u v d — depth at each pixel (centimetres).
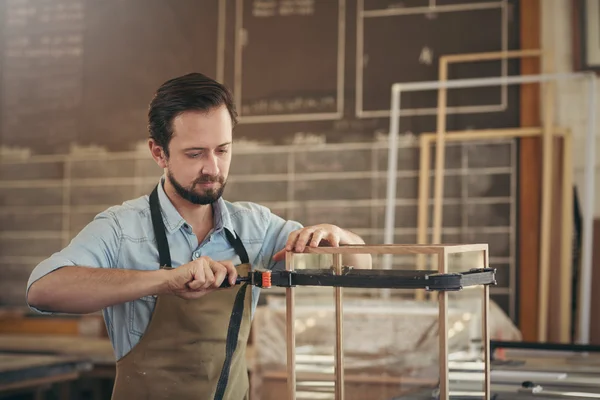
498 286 423
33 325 485
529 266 419
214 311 196
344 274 163
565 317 407
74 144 492
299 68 456
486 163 428
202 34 471
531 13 425
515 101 425
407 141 438
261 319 338
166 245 197
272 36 461
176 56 476
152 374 194
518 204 422
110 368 423
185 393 193
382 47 444
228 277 172
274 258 198
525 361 241
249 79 463
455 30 434
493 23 430
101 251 191
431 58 437
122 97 485
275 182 458
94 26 491
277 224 214
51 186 495
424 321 310
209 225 205
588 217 402
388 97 442
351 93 448
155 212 200
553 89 420
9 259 501
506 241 423
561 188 418
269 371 335
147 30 481
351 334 316
